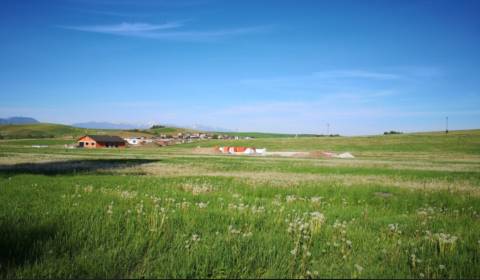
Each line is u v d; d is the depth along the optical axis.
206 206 10.93
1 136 194.38
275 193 16.89
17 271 5.14
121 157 58.38
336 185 20.36
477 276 5.69
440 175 31.25
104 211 9.08
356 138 143.50
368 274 5.54
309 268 5.71
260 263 5.87
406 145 115.25
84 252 6.01
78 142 132.38
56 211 8.80
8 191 13.13
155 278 5.23
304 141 139.62
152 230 7.19
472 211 12.94
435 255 6.57
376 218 10.43
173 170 34.00
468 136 132.50
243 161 53.81
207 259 5.76
